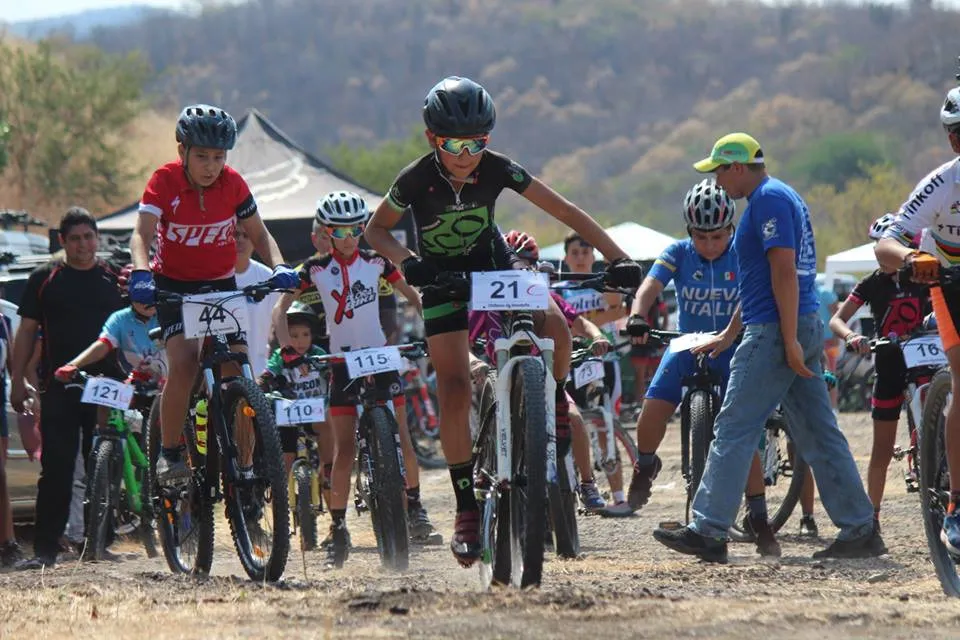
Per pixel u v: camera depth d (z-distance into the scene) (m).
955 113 12.62
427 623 11.09
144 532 20.22
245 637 10.75
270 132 47.50
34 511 22.14
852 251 47.62
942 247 13.20
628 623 10.98
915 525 21.05
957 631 10.65
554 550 18.64
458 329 13.35
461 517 13.55
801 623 10.98
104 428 20.58
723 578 14.82
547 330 13.63
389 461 17.75
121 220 42.09
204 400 15.55
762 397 16.27
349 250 20.38
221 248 15.52
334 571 17.80
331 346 20.53
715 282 18.69
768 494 25.88
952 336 12.48
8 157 83.19
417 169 13.23
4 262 23.41
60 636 11.27
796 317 15.87
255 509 14.82
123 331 20.55
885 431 19.59
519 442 13.18
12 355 20.91
